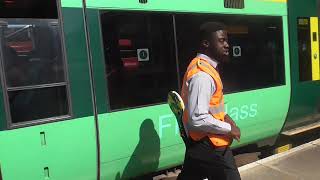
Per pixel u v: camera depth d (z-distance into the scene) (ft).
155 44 16.05
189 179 12.38
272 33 20.79
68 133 13.57
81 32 13.83
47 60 13.17
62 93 13.52
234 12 18.80
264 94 20.33
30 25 12.85
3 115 12.33
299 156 21.13
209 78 11.45
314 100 23.44
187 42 17.03
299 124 22.97
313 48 23.09
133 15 15.28
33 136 12.87
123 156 15.12
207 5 17.65
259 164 20.08
